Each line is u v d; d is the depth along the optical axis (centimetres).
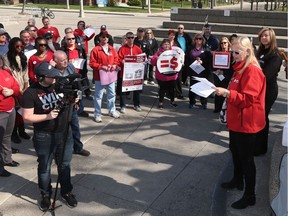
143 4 4612
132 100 848
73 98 396
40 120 386
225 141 627
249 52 376
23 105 388
